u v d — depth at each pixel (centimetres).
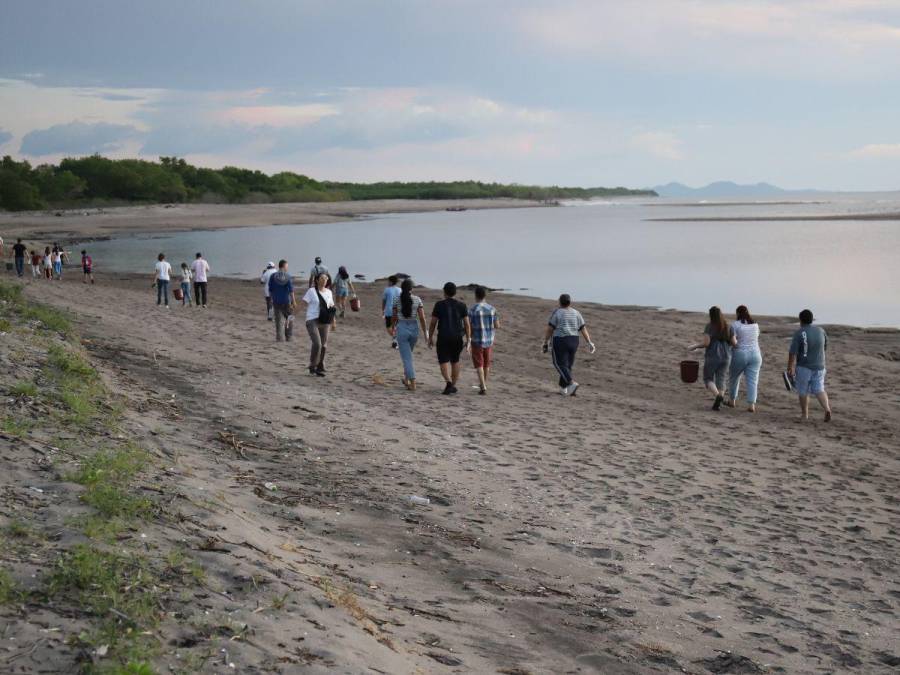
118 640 382
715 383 1492
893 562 765
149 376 1266
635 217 13300
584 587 645
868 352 2173
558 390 1573
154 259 5475
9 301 1698
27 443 672
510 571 657
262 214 13475
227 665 388
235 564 509
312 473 859
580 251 6191
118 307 2477
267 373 1479
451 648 493
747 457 1127
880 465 1130
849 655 576
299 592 494
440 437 1092
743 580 698
